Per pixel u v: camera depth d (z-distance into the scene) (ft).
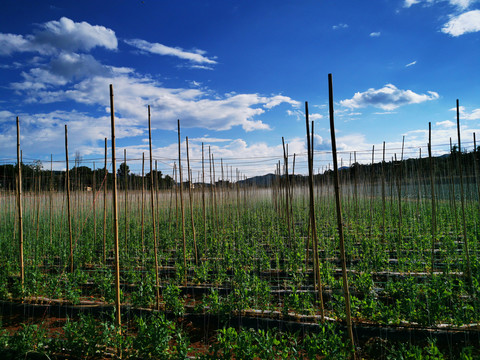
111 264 38.99
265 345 15.11
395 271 32.37
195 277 30.04
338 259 37.96
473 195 54.19
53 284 26.53
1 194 59.77
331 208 67.72
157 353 16.26
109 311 24.49
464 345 18.26
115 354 17.29
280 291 28.22
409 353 13.91
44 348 18.11
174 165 47.06
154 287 27.86
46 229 49.85
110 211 64.23
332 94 15.14
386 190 78.59
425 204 58.54
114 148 17.37
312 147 19.88
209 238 44.21
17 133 27.22
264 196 95.91
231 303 22.50
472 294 22.44
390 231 49.08
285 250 38.19
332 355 14.33
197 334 21.40
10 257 37.24
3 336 18.30
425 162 62.18
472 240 36.42
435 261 34.53
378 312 20.02
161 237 47.09
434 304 19.53
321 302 19.67
